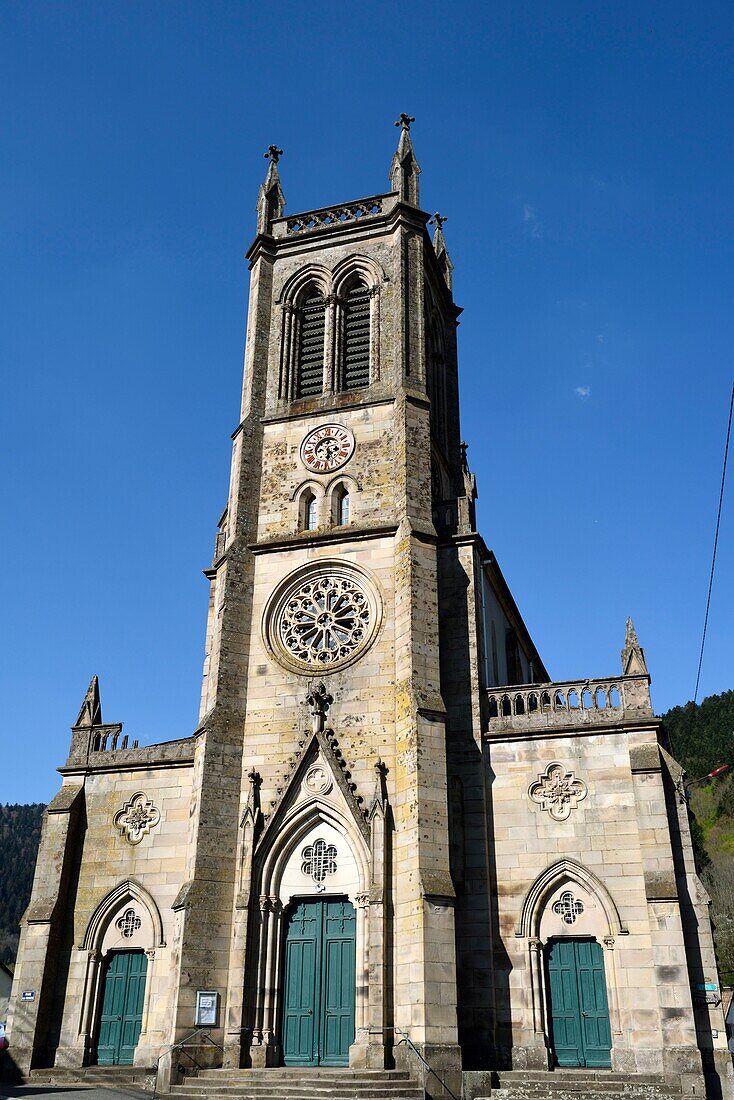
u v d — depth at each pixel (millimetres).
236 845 41219
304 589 46438
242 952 38688
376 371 51281
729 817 131750
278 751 42844
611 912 38312
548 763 41469
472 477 51406
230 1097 33438
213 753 42438
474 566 46750
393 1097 33000
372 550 46031
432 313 59625
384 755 41250
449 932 36531
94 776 47500
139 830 45719
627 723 41031
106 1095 35844
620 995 37000
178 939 38656
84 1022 42625
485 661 46125
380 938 37219
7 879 169125
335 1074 34812
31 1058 41312
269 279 56125
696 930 37188
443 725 40750
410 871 37906
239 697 44281
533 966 38406
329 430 50000
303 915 40000
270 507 49281
